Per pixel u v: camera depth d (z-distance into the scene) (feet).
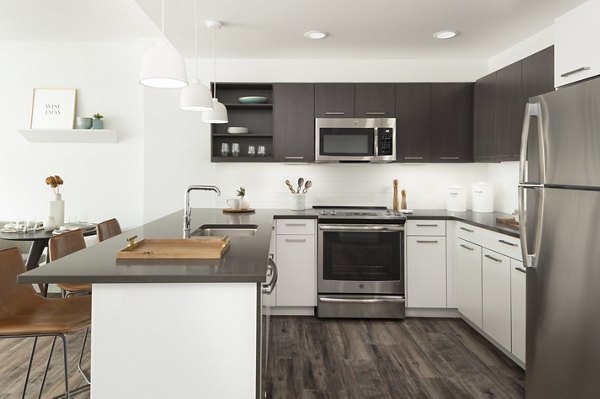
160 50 6.91
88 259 6.20
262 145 15.52
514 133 11.71
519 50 13.52
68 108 15.85
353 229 13.32
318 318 13.51
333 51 14.48
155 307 5.37
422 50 14.37
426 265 13.37
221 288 5.40
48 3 12.41
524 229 7.93
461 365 9.91
